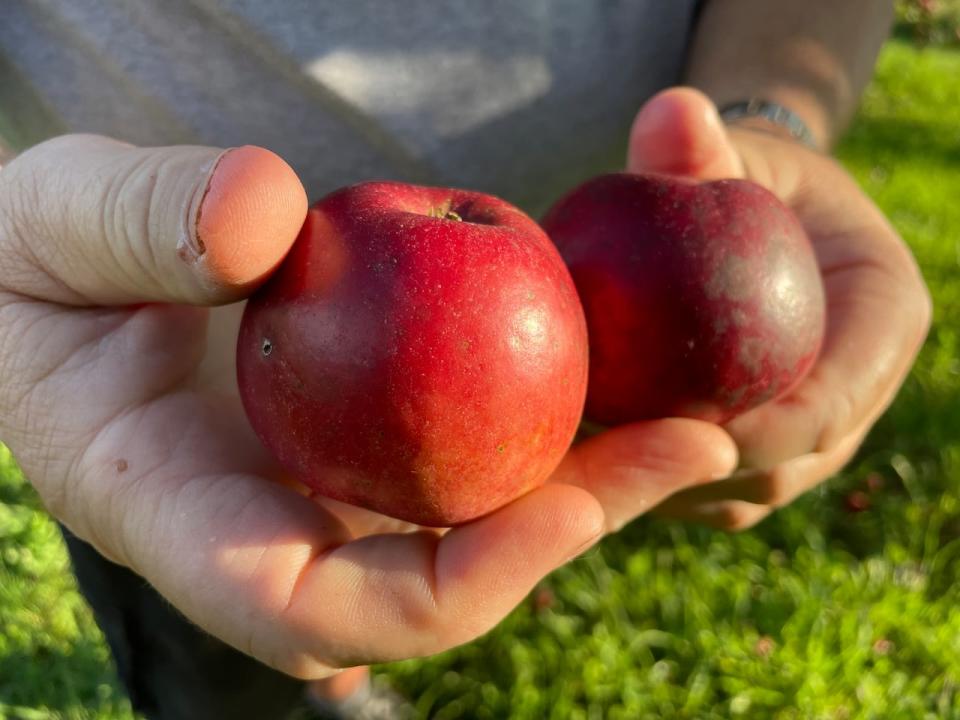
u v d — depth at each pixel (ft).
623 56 0.88
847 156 2.24
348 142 0.78
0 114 0.78
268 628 0.48
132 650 0.80
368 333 0.46
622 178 0.64
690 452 0.58
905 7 3.34
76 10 0.71
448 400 0.47
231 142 0.76
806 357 0.64
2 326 0.53
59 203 0.49
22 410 0.53
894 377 0.73
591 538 0.48
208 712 0.83
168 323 0.54
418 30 0.76
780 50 0.94
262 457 0.57
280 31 0.71
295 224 0.47
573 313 0.52
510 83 0.81
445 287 0.47
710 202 0.62
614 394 0.64
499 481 0.50
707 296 0.60
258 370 0.49
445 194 0.56
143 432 0.52
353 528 0.61
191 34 0.72
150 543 0.50
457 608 0.47
